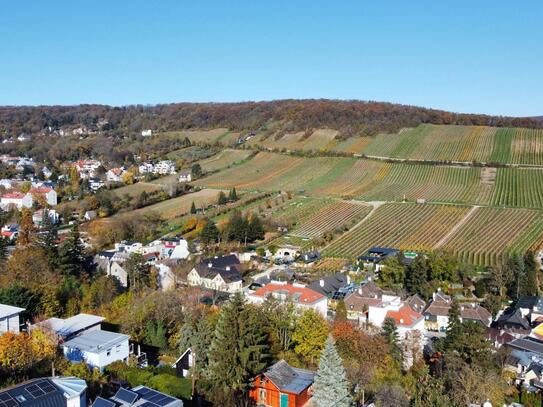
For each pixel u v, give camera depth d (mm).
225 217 193500
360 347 73250
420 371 71250
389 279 127688
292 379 66375
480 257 147250
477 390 64625
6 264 111500
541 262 140375
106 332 72375
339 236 173875
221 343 63062
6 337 63406
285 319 77938
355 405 61656
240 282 130250
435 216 187625
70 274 115188
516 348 81688
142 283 114938
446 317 101938
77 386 53188
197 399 61781
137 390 54406
